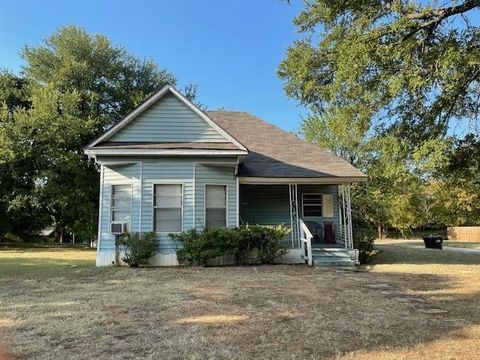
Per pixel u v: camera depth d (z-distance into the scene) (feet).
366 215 116.88
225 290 29.04
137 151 45.32
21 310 22.61
